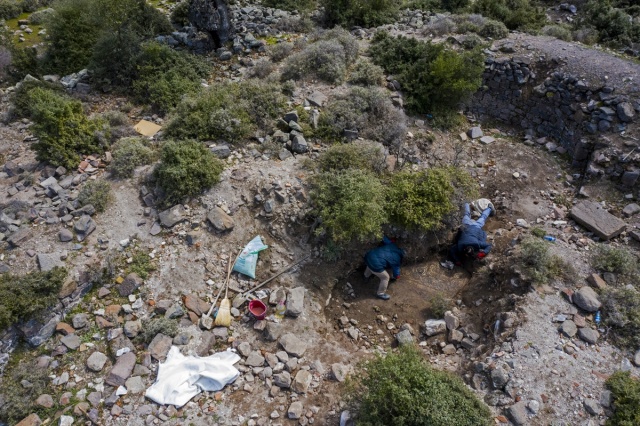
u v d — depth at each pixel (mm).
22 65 10766
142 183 7516
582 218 7406
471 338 6422
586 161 8617
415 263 7680
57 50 10883
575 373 5430
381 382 4910
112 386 5531
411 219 7129
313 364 5852
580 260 6719
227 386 5586
